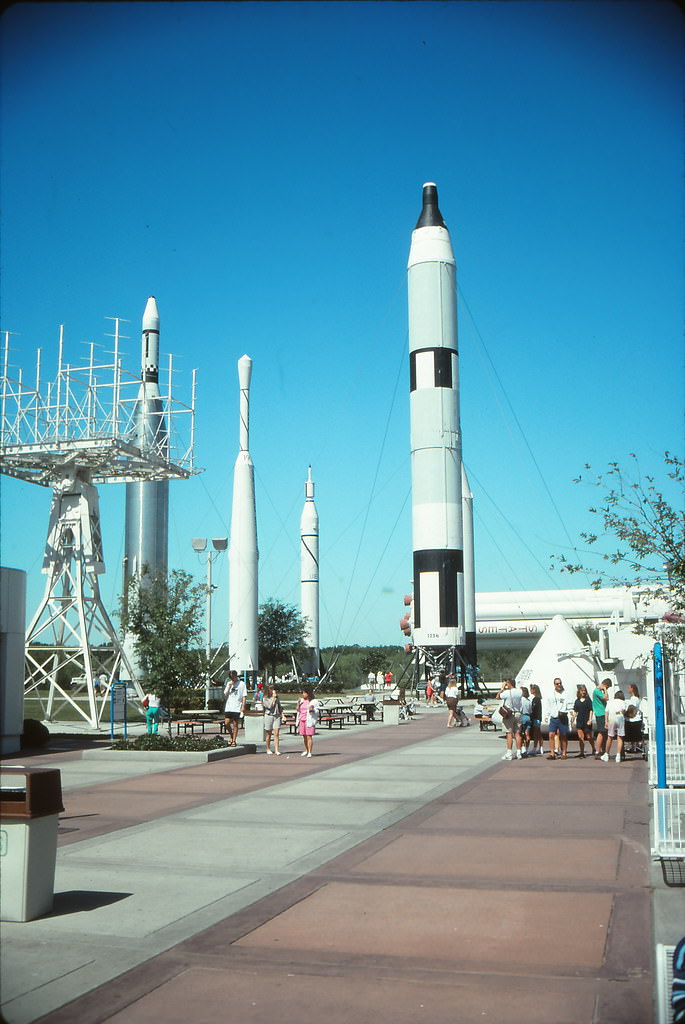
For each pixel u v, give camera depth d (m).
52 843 9.62
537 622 95.00
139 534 71.56
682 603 12.09
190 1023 6.70
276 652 87.56
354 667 121.06
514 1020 6.68
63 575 41.56
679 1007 5.66
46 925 9.06
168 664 34.31
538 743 26.09
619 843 13.04
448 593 57.06
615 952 8.17
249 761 25.02
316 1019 6.75
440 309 57.50
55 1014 6.86
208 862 11.93
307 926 9.02
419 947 8.37
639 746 27.31
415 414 57.88
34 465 40.94
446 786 19.25
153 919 9.27
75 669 59.06
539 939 8.57
